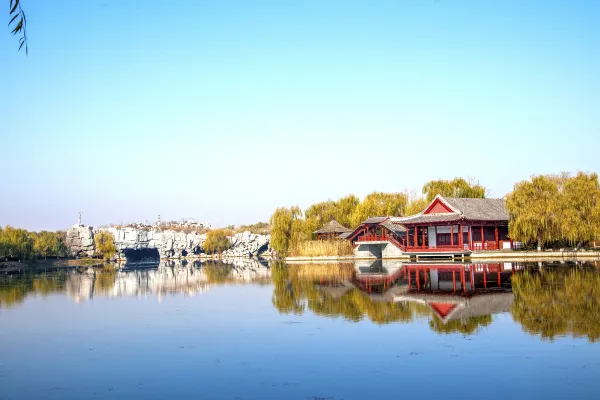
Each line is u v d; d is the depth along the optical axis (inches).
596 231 3191.4
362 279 2383.1
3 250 5295.3
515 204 3373.5
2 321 1467.8
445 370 881.5
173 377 894.4
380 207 4626.0
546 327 1165.1
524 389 786.2
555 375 840.9
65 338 1223.5
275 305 1635.1
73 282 2871.6
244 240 7829.7
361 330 1198.9
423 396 769.6
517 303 1486.2
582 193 3248.0
